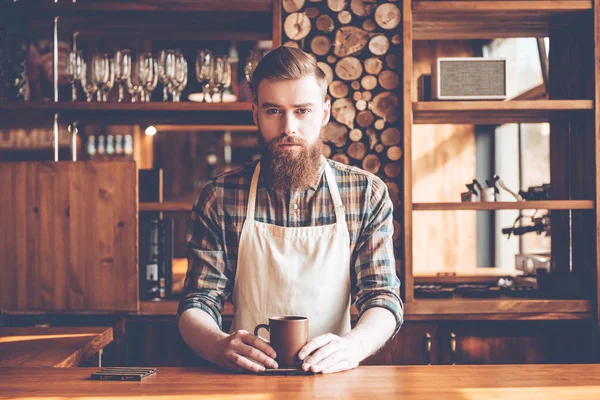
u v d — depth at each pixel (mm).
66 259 2832
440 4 2893
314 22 3057
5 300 2836
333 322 1852
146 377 1392
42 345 1962
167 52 2891
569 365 1502
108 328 2246
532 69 3725
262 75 1652
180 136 6008
